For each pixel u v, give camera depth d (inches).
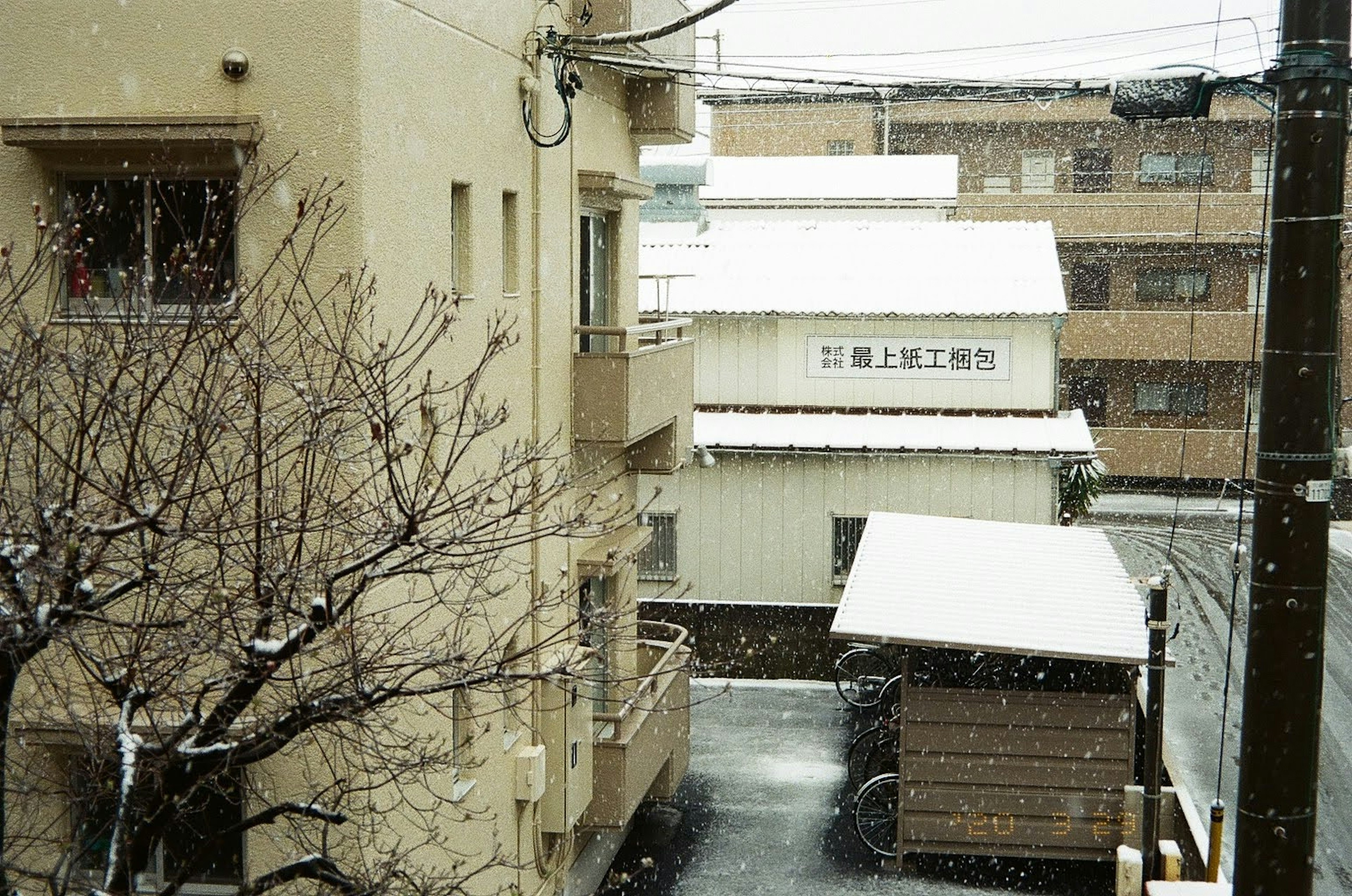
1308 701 230.7
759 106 1756.9
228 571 286.4
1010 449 893.8
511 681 297.3
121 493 238.1
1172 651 906.7
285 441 300.2
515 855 445.1
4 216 317.7
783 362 990.4
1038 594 604.7
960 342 978.1
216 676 261.0
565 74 447.5
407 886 300.2
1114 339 1558.8
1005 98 425.7
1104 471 1138.0
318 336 304.8
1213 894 313.4
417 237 344.2
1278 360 230.8
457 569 265.1
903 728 572.1
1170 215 1578.5
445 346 365.1
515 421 428.5
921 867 579.2
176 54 313.0
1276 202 231.0
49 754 313.3
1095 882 566.9
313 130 308.2
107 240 324.5
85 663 283.3
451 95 368.2
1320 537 230.4
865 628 546.6
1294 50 227.9
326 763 287.1
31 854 310.8
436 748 358.9
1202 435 1553.9
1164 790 560.7
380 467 300.0
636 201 575.2
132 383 293.3
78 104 317.1
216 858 331.0
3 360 260.2
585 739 497.0
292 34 308.0
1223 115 1596.9
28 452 254.7
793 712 804.0
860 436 918.4
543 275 450.0
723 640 882.1
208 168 317.1
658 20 524.4
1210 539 1267.2
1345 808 633.0
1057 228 1606.8
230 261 319.6
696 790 671.1
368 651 301.4
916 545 693.3
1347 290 1400.1
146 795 273.1
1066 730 564.4
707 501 919.7
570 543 486.3
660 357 528.1
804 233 1096.8
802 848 596.7
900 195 1364.4
